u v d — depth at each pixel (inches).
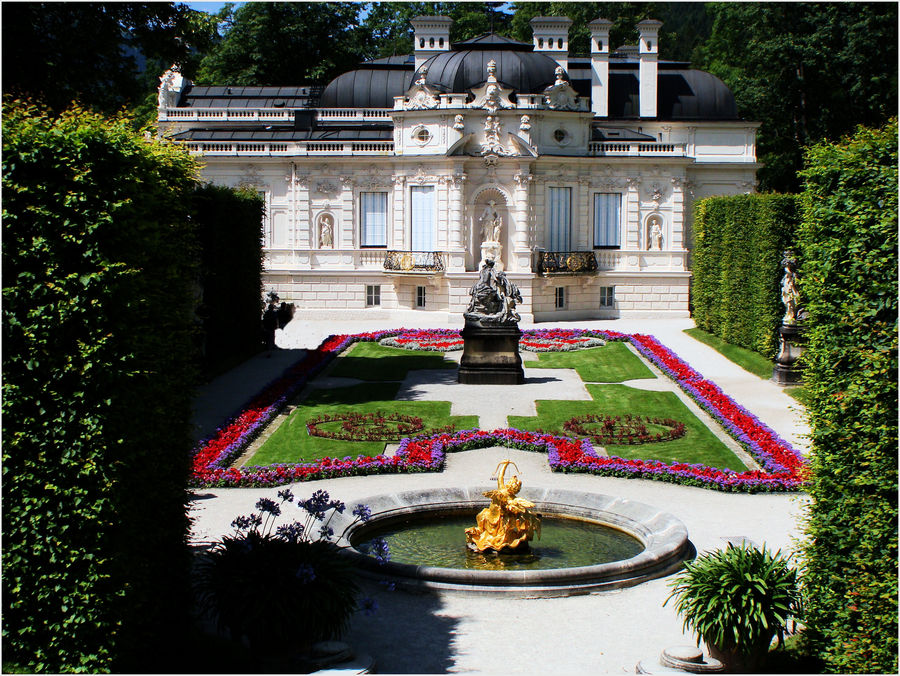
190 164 917.2
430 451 1183.6
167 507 688.4
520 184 2573.8
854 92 2913.4
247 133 2805.1
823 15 2918.3
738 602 621.9
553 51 2864.2
